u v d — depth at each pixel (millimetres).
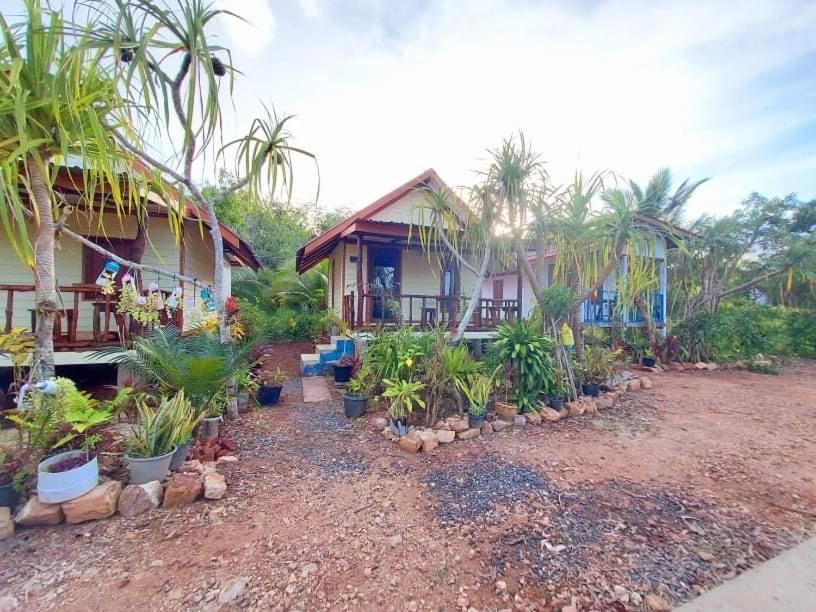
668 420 4793
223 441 3703
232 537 2307
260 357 6184
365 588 1902
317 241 8492
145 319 4574
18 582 1901
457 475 3215
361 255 8352
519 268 6430
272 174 4195
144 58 2730
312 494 2877
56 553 2117
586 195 5199
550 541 2287
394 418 4094
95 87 2801
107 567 2021
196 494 2711
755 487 2984
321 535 2344
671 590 1875
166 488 2652
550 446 3887
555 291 5398
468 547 2234
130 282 4883
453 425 4148
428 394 4387
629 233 4840
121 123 3006
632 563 2082
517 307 8789
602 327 10320
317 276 15023
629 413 5090
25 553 2109
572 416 4906
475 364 4766
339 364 6730
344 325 8109
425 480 3127
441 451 3758
